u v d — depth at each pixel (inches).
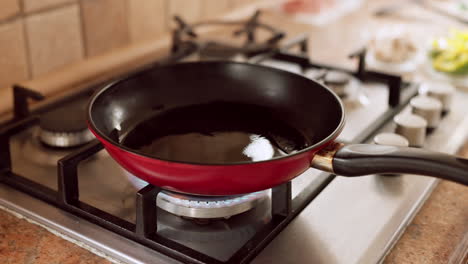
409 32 47.7
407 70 41.8
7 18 34.5
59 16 37.8
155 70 28.8
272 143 27.0
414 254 23.2
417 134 30.1
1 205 25.3
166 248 21.8
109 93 26.4
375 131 31.9
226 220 24.2
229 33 49.2
